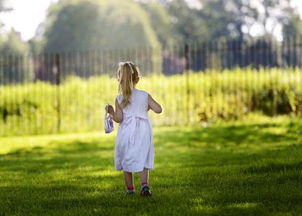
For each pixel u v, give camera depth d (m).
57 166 14.16
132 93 9.12
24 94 27.70
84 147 18.92
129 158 8.90
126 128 9.02
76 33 82.75
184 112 26.23
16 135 25.33
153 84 27.23
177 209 7.89
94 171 12.77
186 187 9.80
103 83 27.53
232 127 21.78
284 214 7.44
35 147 19.61
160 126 25.05
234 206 8.03
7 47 87.25
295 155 13.52
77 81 28.22
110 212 7.89
